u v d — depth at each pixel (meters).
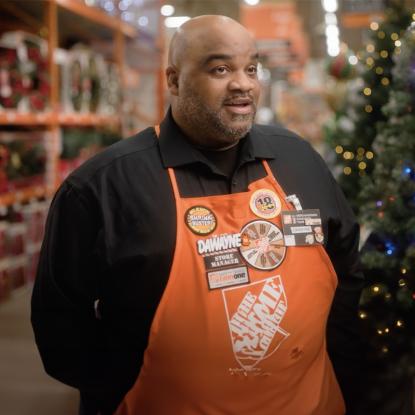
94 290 1.61
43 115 4.70
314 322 1.55
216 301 1.46
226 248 1.49
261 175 1.60
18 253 4.54
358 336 1.89
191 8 11.07
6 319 3.96
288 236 1.54
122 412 1.59
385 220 2.12
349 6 5.03
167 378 1.50
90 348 1.66
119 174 1.55
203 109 1.47
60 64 5.13
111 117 6.35
